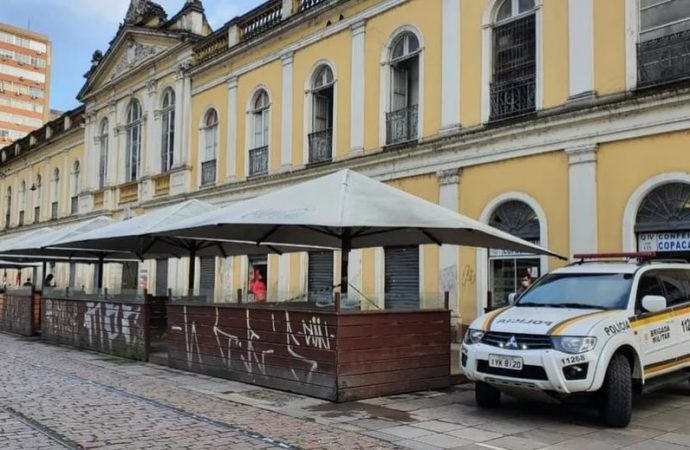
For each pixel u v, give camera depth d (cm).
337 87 1895
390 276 1705
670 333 866
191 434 709
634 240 1204
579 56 1306
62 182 3734
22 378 1108
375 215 891
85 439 685
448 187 1548
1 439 684
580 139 1288
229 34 2352
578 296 861
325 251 1823
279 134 2122
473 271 1488
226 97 2381
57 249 1855
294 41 2064
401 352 955
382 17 1767
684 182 1134
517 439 701
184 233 1224
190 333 1181
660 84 1173
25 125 10000
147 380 1084
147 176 2791
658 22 1207
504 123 1427
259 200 1027
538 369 742
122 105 3047
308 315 933
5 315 2130
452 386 1017
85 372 1180
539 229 1368
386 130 1738
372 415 812
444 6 1598
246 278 2250
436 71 1612
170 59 2683
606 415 756
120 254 2084
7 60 9825
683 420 795
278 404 877
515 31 1459
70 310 1642
